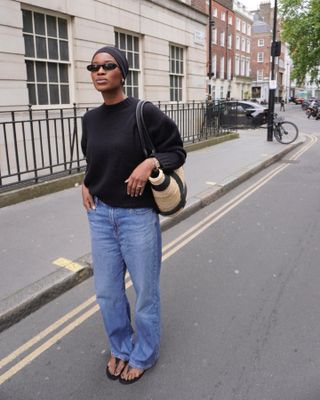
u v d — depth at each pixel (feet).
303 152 42.70
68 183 23.18
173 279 13.12
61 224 17.15
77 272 12.76
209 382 8.45
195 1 54.44
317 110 101.65
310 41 69.82
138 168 7.19
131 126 7.30
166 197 7.57
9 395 8.17
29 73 26.55
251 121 69.21
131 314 11.02
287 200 22.95
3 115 24.31
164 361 9.09
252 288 12.47
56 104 28.66
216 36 151.12
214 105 47.34
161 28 40.42
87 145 7.79
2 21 23.54
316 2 66.08
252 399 7.95
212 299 11.82
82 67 30.07
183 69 47.14
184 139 41.75
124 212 7.68
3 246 14.78
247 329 10.28
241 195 24.36
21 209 19.21
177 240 16.65
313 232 17.44
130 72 37.47
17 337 10.09
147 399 8.02
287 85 278.87
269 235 17.16
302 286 12.56
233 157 35.35
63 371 8.85
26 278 12.25
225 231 17.74
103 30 31.94
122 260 8.23
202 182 25.44
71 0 28.40
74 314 11.08
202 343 9.73
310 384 8.31
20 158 25.81
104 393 8.21
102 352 9.47
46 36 27.35
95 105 31.55
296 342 9.70
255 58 230.48
